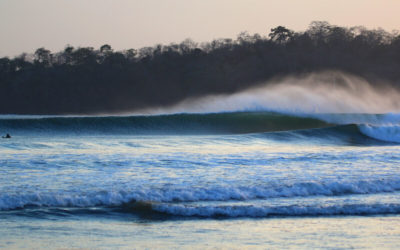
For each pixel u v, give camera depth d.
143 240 27.22
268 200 35.16
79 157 51.41
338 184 38.28
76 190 36.00
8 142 67.50
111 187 37.12
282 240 27.34
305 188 37.47
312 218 31.33
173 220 30.80
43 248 25.77
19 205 32.28
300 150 63.22
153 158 51.06
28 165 45.91
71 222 30.02
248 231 28.80
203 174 42.66
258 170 44.81
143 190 35.88
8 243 26.27
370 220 30.98
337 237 27.84
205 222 30.44
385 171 44.62
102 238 27.44
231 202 34.50
